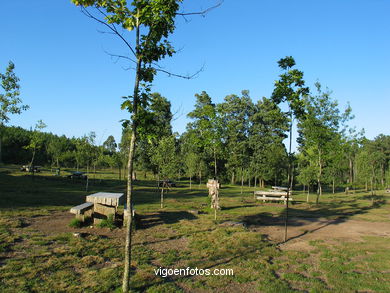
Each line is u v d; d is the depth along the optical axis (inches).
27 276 220.5
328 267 272.5
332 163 852.0
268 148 1759.4
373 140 2439.7
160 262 273.3
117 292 200.8
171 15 200.8
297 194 1299.2
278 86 367.6
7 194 679.7
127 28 205.9
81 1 198.4
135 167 1654.8
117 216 451.5
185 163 1534.2
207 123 560.1
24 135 2331.4
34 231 356.5
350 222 539.8
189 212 583.2
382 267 277.6
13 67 604.4
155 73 213.5
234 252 311.9
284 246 351.3
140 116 203.3
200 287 220.5
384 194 1322.6
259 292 214.8
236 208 698.8
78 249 291.1
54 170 1813.5
